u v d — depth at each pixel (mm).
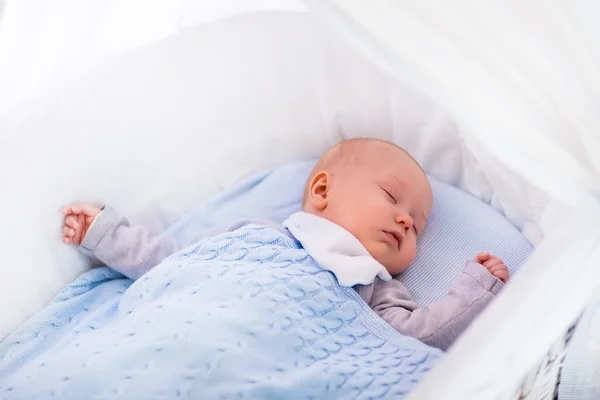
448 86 716
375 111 1378
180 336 895
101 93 1175
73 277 1170
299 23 1316
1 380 982
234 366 878
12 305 1062
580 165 787
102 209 1187
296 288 1009
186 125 1314
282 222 1325
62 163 1138
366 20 689
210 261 1054
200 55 1286
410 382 936
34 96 1098
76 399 839
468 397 710
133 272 1177
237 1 1297
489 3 678
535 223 1215
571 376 1210
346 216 1192
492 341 706
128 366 866
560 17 692
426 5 674
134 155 1251
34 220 1101
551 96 741
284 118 1396
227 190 1355
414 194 1240
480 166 1281
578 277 829
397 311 1087
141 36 1193
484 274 1095
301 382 893
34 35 979
